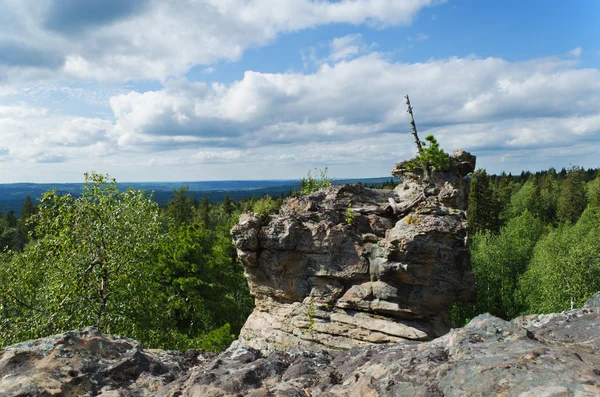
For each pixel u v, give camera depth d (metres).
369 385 3.80
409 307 18.73
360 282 19.69
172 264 34.50
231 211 119.25
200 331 32.91
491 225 75.69
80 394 4.76
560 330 4.94
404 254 18.48
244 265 21.91
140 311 19.52
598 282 38.84
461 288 18.75
